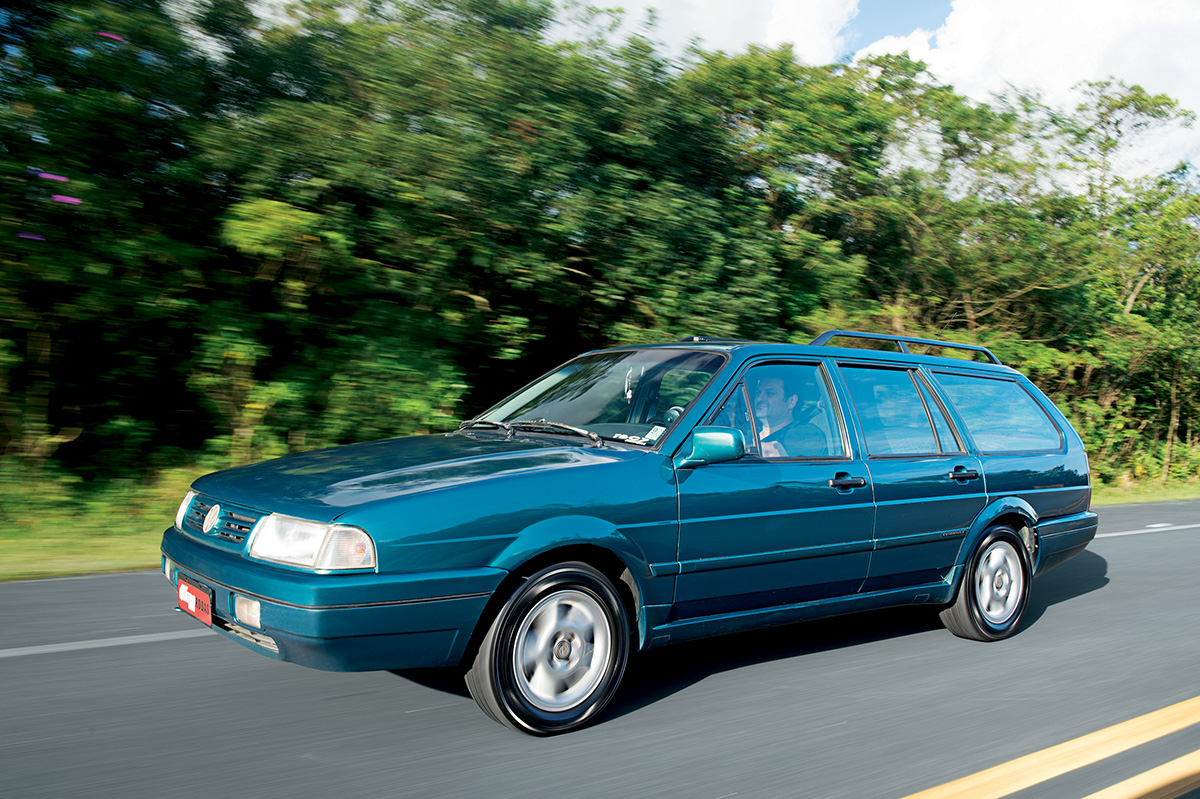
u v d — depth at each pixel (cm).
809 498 432
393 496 331
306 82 955
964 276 1521
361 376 923
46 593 542
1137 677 457
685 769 323
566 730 353
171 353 947
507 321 991
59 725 345
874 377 498
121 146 847
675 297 1034
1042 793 311
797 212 1371
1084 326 1723
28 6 828
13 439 848
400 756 325
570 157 998
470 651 341
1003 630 527
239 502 358
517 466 366
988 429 546
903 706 401
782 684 427
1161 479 1988
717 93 1203
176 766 311
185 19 900
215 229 891
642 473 382
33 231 769
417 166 895
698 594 397
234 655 436
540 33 1024
